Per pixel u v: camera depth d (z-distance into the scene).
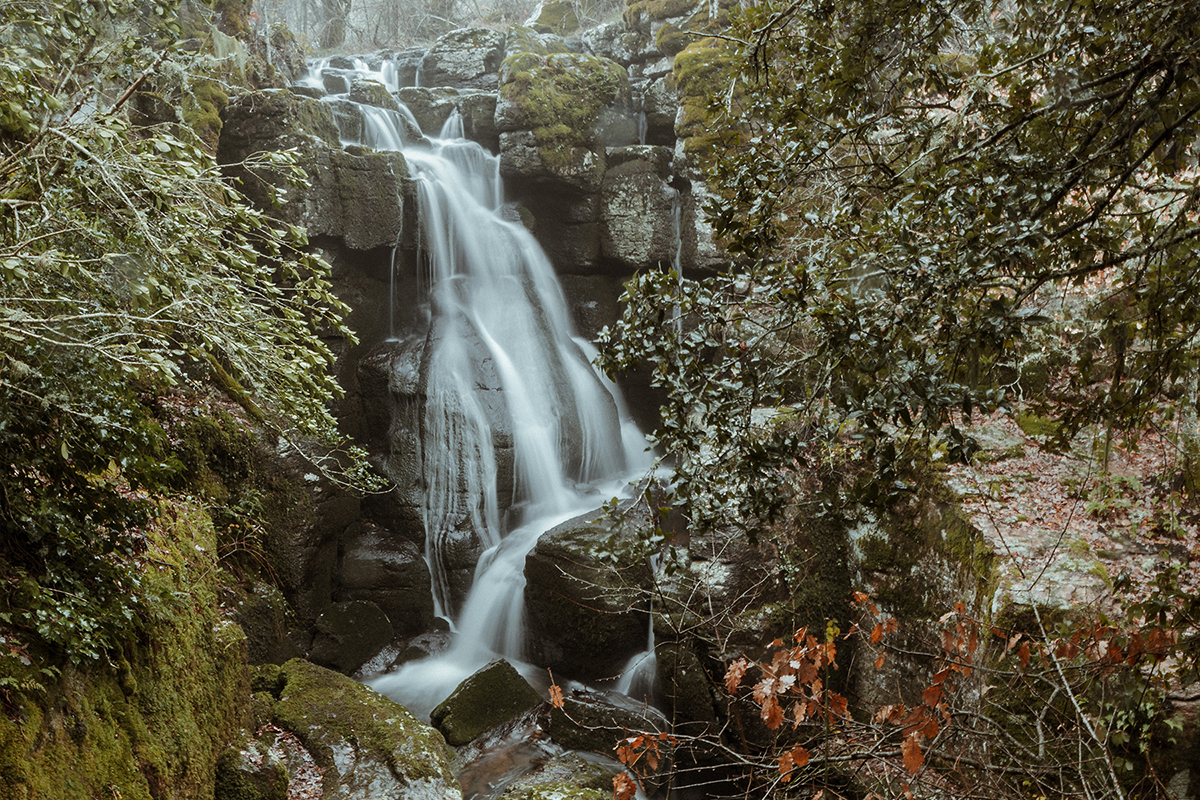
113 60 4.45
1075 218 3.56
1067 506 7.86
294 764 7.35
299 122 11.77
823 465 8.24
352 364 12.59
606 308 14.65
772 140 4.03
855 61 3.69
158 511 5.29
